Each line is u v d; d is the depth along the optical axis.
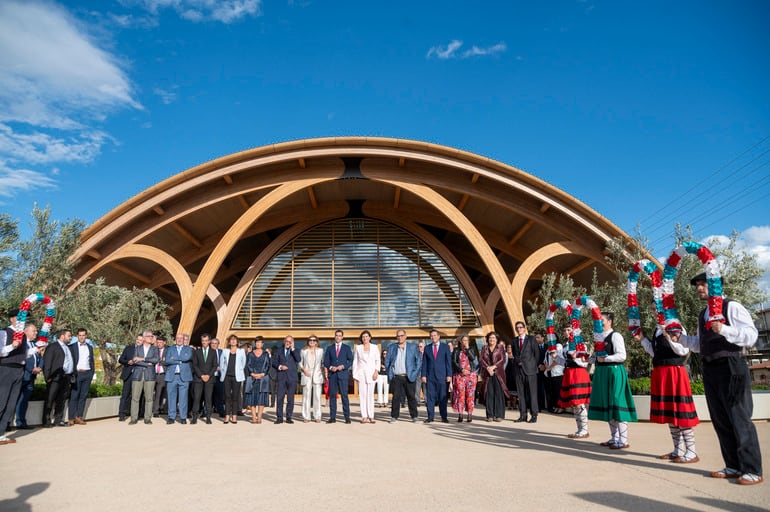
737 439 4.79
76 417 11.55
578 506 3.91
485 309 21.75
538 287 26.31
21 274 13.73
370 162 20.77
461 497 4.29
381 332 21.75
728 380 4.95
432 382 11.76
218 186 20.48
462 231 20.05
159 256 19.73
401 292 22.41
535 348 11.58
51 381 10.91
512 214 21.66
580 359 8.22
